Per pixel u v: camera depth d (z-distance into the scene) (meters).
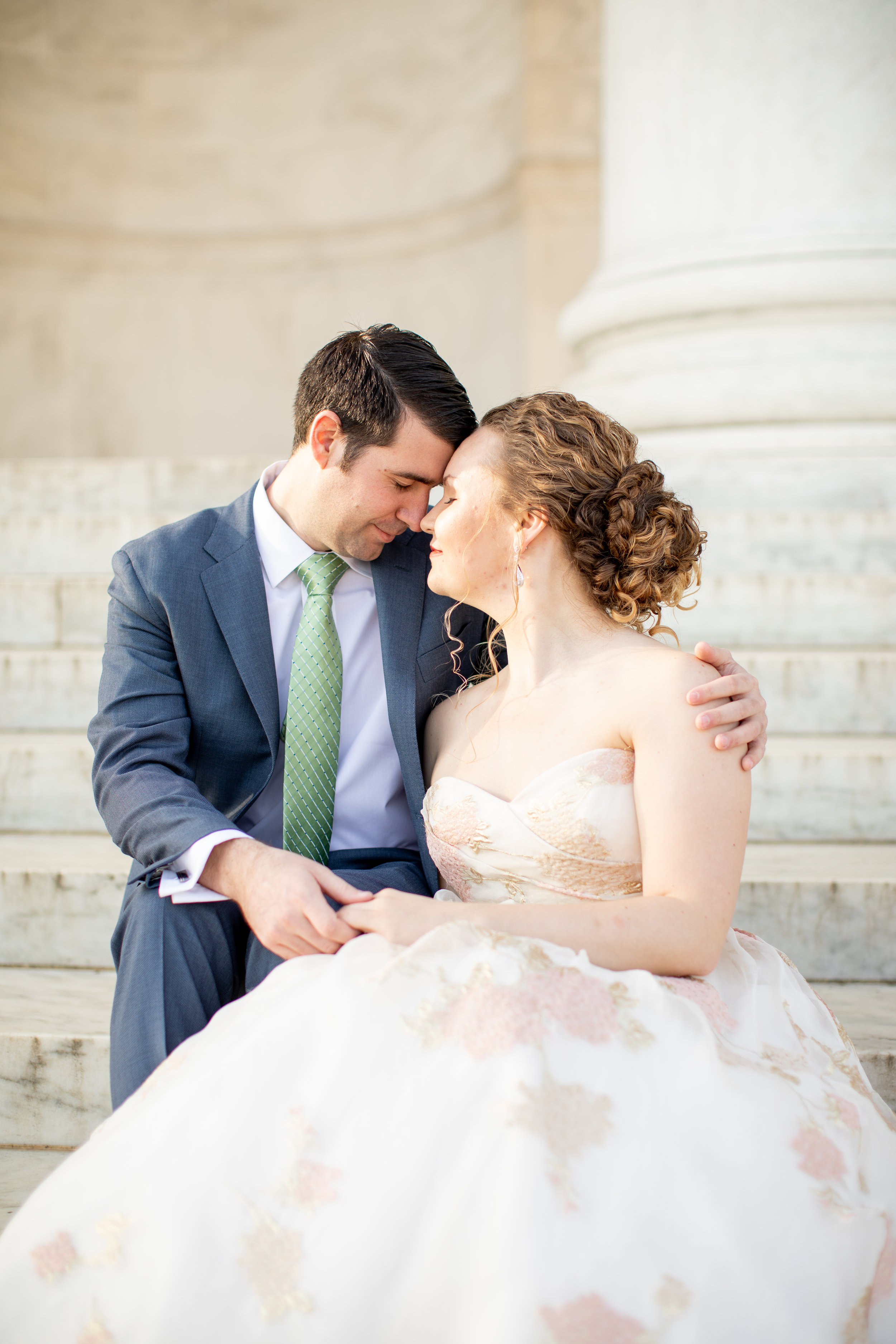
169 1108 1.37
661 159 4.48
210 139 7.35
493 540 1.79
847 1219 1.27
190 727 1.95
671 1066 1.35
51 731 3.20
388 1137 1.29
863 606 3.44
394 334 1.90
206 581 1.96
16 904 2.42
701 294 4.32
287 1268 1.24
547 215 6.42
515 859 1.69
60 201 7.24
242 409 7.50
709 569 3.77
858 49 4.14
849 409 4.10
